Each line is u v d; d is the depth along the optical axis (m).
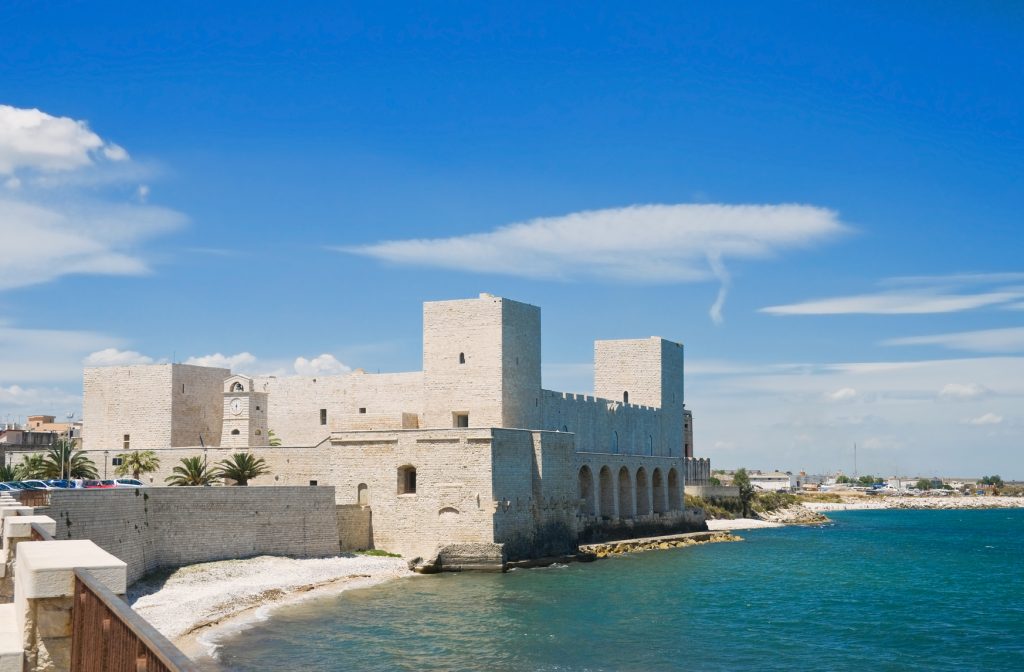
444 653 52.62
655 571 91.69
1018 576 99.81
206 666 47.97
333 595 69.62
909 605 77.31
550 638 57.62
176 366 112.00
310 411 114.81
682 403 146.00
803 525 191.62
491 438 86.81
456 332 103.69
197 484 92.38
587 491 112.69
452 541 87.00
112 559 20.25
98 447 113.62
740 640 60.09
